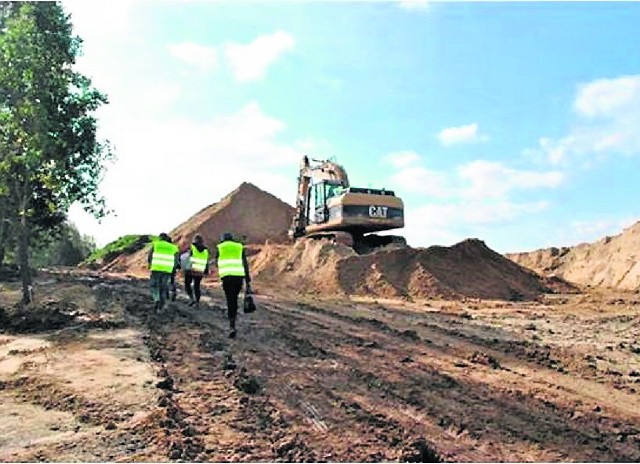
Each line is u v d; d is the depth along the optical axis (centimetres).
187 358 955
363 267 2714
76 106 2223
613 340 1310
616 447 618
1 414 673
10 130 1644
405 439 611
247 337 1159
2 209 1947
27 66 1659
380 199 2953
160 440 584
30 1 1952
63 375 841
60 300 1725
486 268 2806
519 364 1009
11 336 1176
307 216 3369
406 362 985
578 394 822
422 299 2412
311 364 942
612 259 3712
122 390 761
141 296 1884
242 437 604
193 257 1602
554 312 1902
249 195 5544
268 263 3216
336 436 615
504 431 655
